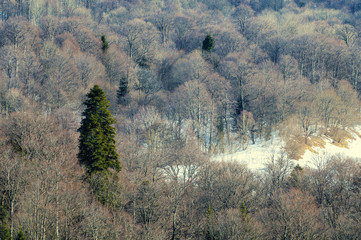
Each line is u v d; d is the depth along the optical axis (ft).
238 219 134.62
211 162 202.59
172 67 380.99
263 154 241.96
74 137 192.95
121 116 267.59
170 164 202.28
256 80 311.68
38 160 150.20
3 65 280.72
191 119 276.00
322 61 413.59
